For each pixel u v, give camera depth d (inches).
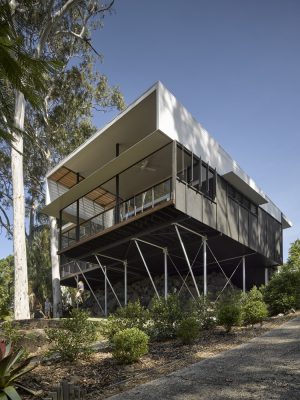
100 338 427.5
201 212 600.4
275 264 866.8
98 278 959.6
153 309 431.8
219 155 686.5
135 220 602.5
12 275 960.3
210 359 319.9
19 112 705.0
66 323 353.7
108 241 708.7
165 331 413.7
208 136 668.7
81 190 750.5
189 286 817.5
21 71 149.0
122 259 781.3
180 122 605.0
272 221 872.9
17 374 242.8
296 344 340.8
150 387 258.2
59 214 842.8
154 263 799.1
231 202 697.0
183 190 571.2
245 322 478.0
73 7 919.7
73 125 1147.9
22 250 699.4
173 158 568.1
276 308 543.5
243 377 263.3
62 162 793.6
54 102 1105.4
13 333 376.5
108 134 692.7
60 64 152.6
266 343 360.2
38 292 1248.8
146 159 679.1
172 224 588.7
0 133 177.8
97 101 1163.9
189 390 246.7
